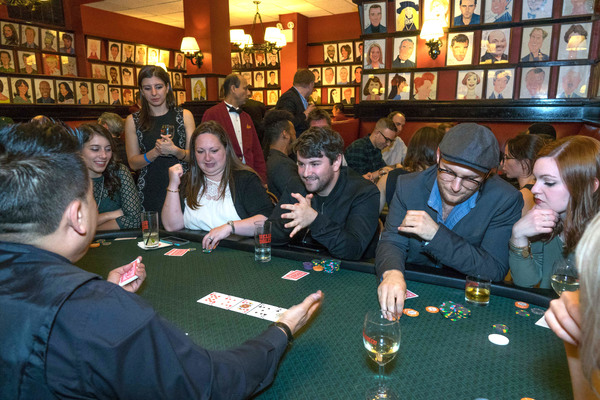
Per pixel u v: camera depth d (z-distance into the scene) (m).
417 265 1.69
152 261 1.85
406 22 6.13
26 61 7.83
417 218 1.59
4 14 7.45
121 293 0.73
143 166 2.97
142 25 10.35
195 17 7.20
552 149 1.56
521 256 1.58
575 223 1.50
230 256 1.92
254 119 5.14
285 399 0.94
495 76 5.79
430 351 1.14
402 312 1.35
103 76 9.49
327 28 10.24
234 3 8.89
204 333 1.22
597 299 0.48
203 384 0.75
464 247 1.58
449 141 1.49
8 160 0.73
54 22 8.34
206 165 2.30
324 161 1.97
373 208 2.05
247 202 2.39
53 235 0.76
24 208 0.72
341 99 10.42
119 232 2.20
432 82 6.16
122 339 0.68
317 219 1.77
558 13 5.33
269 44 8.55
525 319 1.32
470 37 5.82
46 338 0.66
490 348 1.15
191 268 1.76
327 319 1.31
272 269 1.75
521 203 1.70
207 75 7.15
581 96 5.41
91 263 1.82
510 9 5.54
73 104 7.84
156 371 0.70
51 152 0.76
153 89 2.87
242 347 0.92
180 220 2.41
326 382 1.00
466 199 1.62
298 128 4.73
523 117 5.74
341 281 1.62
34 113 7.19
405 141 6.42
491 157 1.46
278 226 2.04
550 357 1.11
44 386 0.67
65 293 0.69
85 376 0.67
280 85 10.95
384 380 1.01
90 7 9.08
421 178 1.80
